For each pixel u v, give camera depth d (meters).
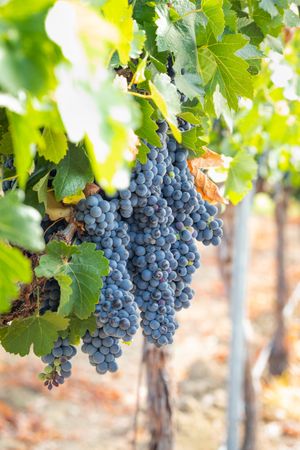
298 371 5.40
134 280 1.16
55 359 1.13
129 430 4.56
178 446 4.29
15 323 1.10
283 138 2.29
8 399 4.89
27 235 0.78
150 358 2.37
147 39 1.14
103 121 0.70
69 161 1.08
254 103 2.12
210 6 1.19
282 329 5.37
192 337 6.54
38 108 0.75
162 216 1.13
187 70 1.17
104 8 0.95
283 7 1.37
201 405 4.84
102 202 1.09
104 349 1.12
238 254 2.97
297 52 2.22
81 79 0.70
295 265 8.85
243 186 1.51
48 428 4.56
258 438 3.79
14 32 0.70
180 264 1.18
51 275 1.06
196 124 1.21
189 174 1.23
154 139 1.08
